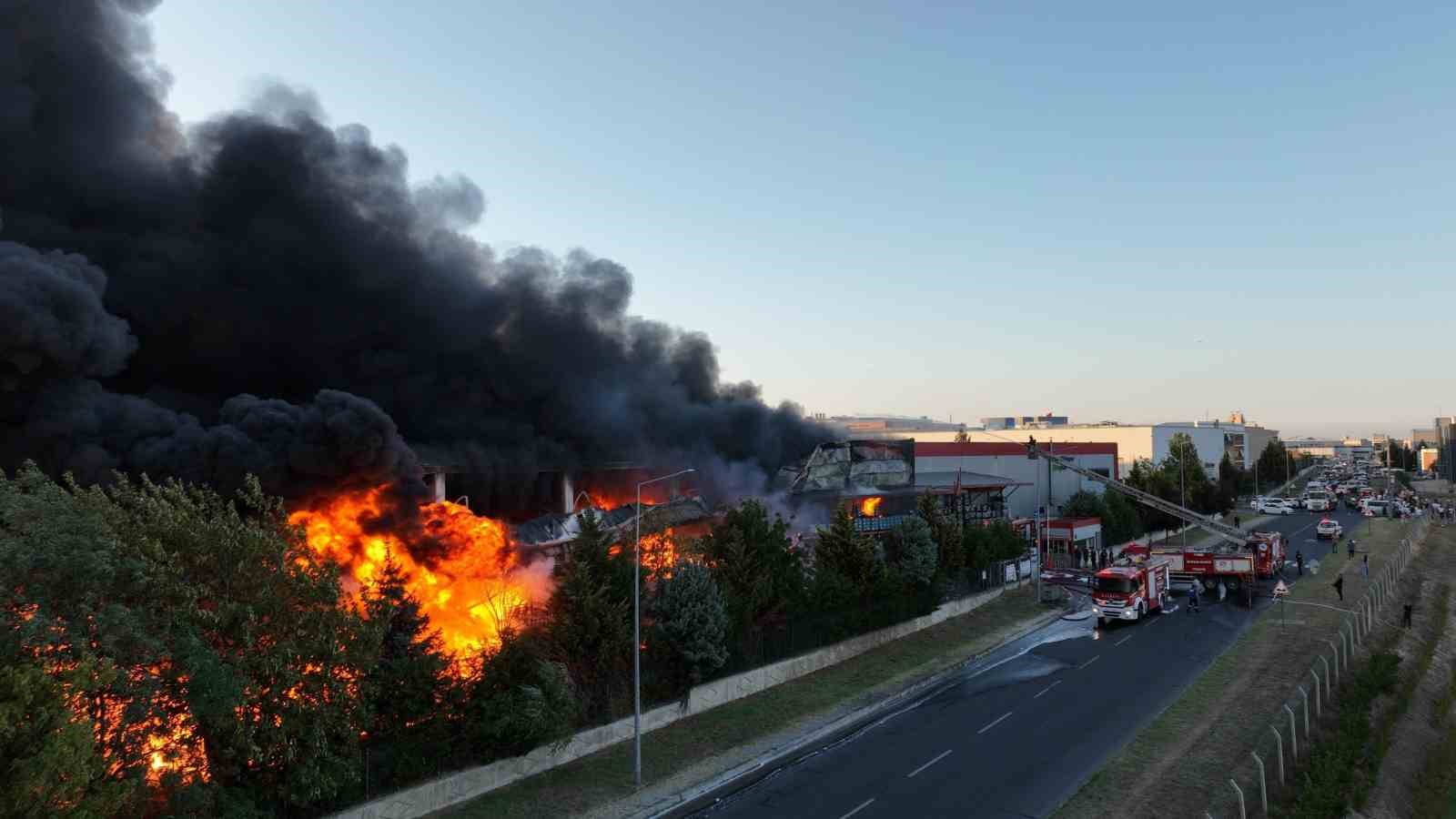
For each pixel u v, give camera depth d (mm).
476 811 20609
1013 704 28938
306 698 17516
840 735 26578
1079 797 20344
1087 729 25797
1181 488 80125
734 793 22031
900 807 20406
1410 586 52469
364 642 18812
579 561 27062
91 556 14109
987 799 20625
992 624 42250
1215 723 25734
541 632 25938
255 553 17531
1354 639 35312
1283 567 56688
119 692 13992
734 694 29641
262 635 17328
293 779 17250
